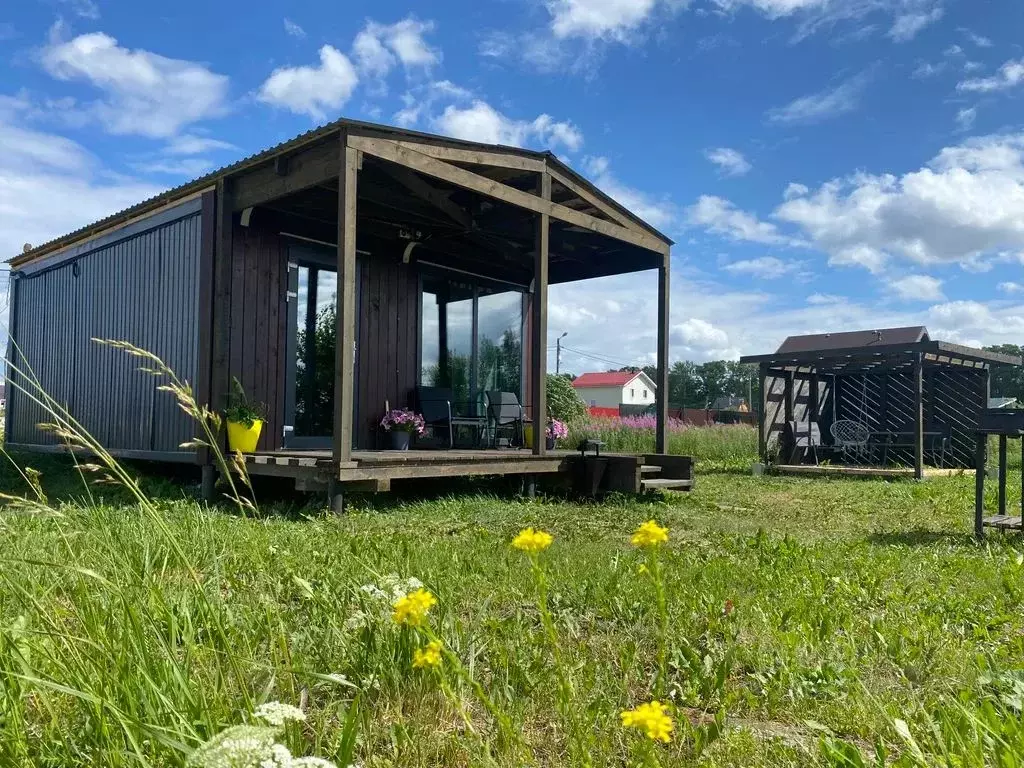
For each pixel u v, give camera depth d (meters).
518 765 1.85
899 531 6.62
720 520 7.13
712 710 2.49
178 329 8.56
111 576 2.23
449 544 4.97
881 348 13.27
